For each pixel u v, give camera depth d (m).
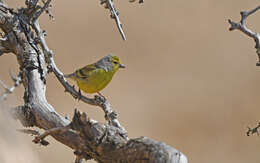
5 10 11.33
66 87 10.82
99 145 8.12
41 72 10.55
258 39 8.78
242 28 8.80
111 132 8.22
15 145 6.47
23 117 9.30
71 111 24.22
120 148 7.99
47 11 11.48
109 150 8.09
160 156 7.47
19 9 11.27
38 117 9.27
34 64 10.57
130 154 7.84
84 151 8.35
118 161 8.02
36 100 9.66
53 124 9.16
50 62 10.77
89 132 8.15
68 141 8.36
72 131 8.33
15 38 11.05
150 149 7.60
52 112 9.33
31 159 6.57
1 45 11.33
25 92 9.95
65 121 9.17
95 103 10.59
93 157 8.33
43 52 10.95
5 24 11.19
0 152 6.05
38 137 8.22
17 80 9.26
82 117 8.10
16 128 7.25
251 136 25.59
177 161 7.45
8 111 7.77
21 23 11.15
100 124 8.27
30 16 11.16
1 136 6.42
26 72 10.39
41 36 11.07
